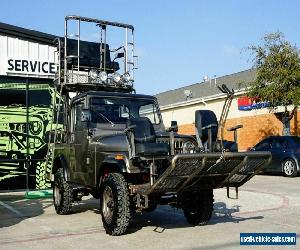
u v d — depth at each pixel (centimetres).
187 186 630
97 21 994
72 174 805
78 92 902
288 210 859
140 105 794
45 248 572
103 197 664
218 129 643
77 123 789
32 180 1343
